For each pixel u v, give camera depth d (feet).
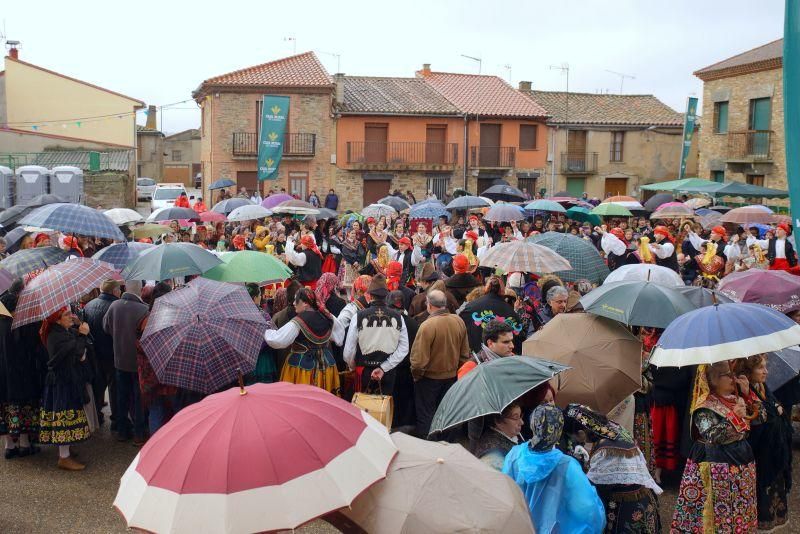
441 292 24.09
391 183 115.14
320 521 20.12
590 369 17.22
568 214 64.13
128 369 24.29
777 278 23.58
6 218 49.44
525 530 10.72
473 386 14.15
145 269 23.88
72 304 27.02
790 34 19.71
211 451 10.18
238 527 9.53
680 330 15.84
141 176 188.55
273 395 11.24
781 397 21.99
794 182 19.89
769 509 17.78
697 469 16.24
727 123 104.83
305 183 111.24
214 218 53.83
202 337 18.21
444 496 10.71
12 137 118.42
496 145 119.65
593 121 123.65
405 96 119.03
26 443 24.21
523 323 25.76
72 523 19.69
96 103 126.00
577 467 12.69
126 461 23.93
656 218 61.21
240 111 106.83
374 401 22.11
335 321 23.99
